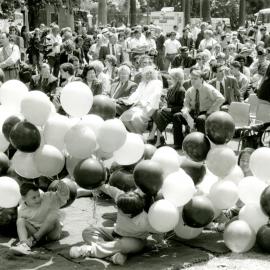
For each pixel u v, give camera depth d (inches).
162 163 216.2
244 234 217.0
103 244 213.0
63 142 215.5
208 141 224.1
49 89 423.5
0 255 216.2
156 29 978.1
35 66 714.8
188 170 224.4
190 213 212.5
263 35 931.3
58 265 206.8
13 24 898.7
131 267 205.8
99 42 716.0
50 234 230.2
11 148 244.2
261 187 224.2
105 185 235.0
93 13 2016.5
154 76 405.7
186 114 398.0
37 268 203.9
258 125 372.8
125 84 423.5
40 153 211.8
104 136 211.2
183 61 619.5
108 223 254.5
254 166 227.8
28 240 221.1
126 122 387.5
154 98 396.2
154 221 207.5
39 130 217.2
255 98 438.3
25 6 1058.1
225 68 441.4
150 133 426.6
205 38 753.6
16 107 229.0
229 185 225.6
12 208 235.6
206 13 1668.3
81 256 213.5
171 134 485.4
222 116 219.8
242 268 205.0
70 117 246.2
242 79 482.6
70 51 623.2
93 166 207.3
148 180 206.4
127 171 233.6
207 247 225.6
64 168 235.3
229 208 237.1
